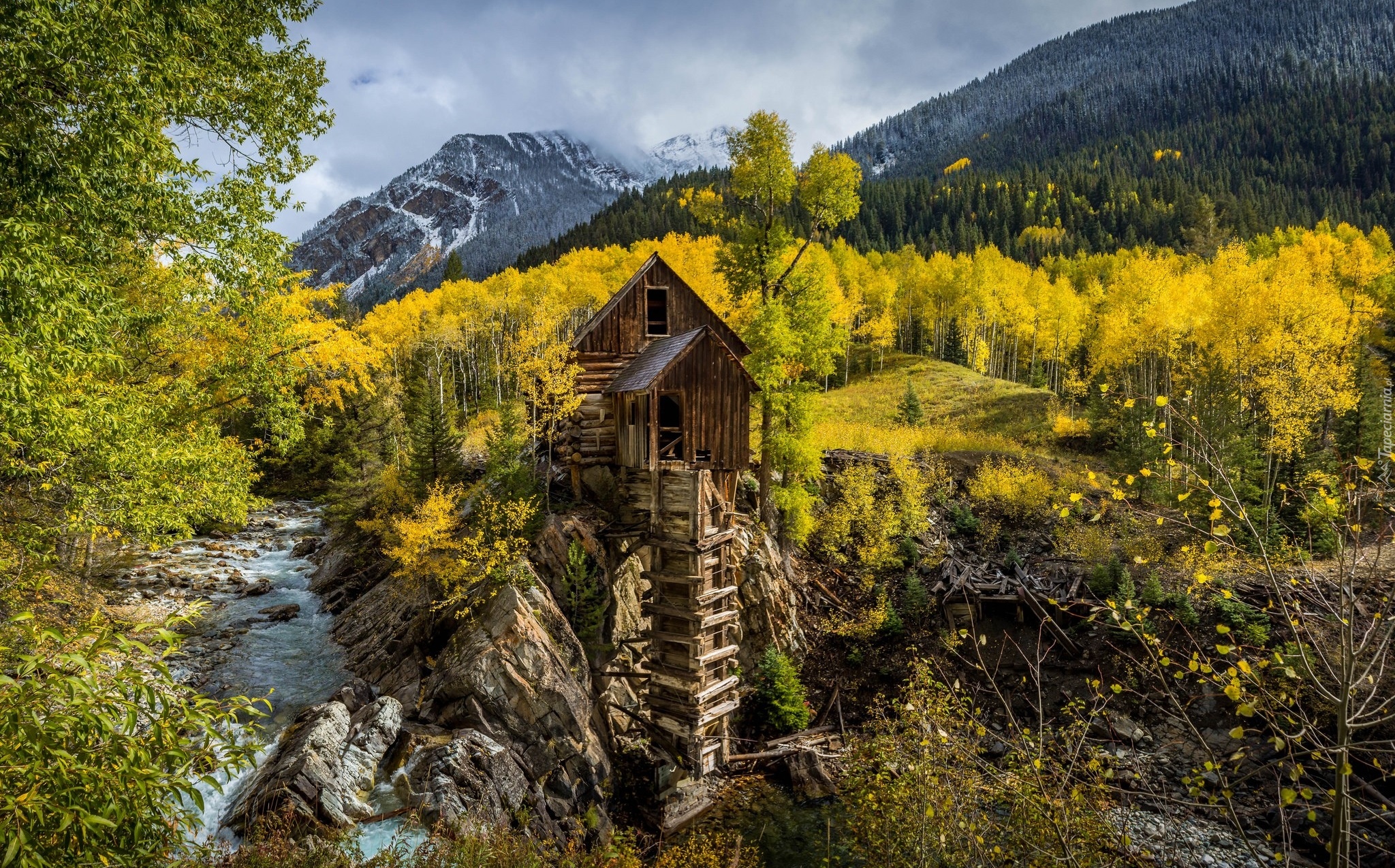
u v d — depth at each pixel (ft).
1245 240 351.87
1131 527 101.19
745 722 81.56
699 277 176.86
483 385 226.17
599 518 82.02
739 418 80.12
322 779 52.60
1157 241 433.07
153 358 61.77
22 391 33.06
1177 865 25.80
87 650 15.42
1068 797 26.73
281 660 77.66
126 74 36.94
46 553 49.44
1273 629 76.02
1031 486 112.98
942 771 30.48
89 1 35.70
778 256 96.53
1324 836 58.70
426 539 73.51
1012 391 191.93
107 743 15.33
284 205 51.93
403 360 227.40
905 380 216.33
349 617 86.53
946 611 92.99
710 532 76.54
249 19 49.01
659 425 82.02
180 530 57.72
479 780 56.59
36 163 35.40
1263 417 120.47
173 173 42.80
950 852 29.55
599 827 61.57
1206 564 84.28
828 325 98.37
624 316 87.86
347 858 39.68
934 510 114.11
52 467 46.21
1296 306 122.01
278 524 139.64
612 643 76.18
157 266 56.24
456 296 256.73
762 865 59.62
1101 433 147.02
